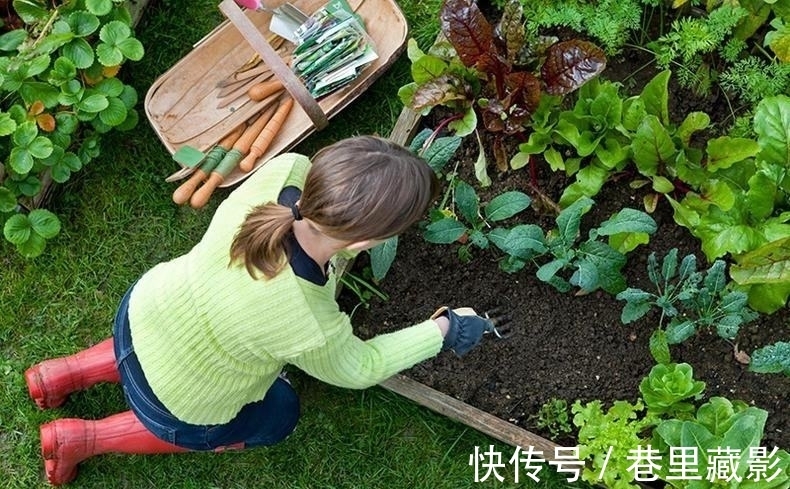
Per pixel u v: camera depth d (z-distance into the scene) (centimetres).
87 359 245
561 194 245
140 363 198
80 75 253
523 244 219
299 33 258
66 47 248
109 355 245
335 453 254
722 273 217
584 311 243
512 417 244
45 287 266
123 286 266
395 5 256
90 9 247
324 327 176
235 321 175
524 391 244
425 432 253
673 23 234
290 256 168
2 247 266
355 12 262
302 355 178
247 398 204
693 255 219
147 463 257
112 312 265
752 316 224
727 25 227
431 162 224
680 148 231
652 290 239
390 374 195
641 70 247
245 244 166
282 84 256
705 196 225
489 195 248
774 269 216
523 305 245
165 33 275
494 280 246
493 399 245
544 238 223
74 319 264
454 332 203
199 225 267
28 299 265
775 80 230
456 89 233
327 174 155
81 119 249
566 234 220
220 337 180
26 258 266
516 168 240
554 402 241
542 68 226
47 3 258
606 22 232
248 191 184
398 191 156
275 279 168
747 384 236
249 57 266
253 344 178
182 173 254
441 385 247
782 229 219
